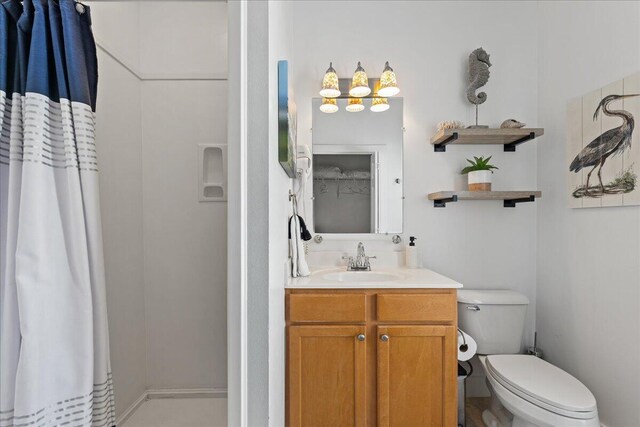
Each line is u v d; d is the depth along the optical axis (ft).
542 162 7.22
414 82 7.41
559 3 6.72
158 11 7.31
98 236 3.76
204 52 7.34
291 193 6.48
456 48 7.39
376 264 7.29
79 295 3.51
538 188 7.33
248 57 3.30
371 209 7.41
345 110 7.41
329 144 7.41
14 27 3.44
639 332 5.04
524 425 5.06
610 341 5.53
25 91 3.29
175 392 7.25
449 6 7.39
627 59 5.24
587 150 5.97
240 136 3.22
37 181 3.24
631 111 5.14
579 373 6.15
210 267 7.33
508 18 7.38
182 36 7.33
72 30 3.58
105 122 6.07
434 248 7.39
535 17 7.38
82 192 3.62
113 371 6.15
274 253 3.86
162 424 6.31
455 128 6.79
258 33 3.28
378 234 7.40
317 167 7.40
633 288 5.14
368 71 7.40
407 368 5.43
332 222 7.41
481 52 6.95
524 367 5.52
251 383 3.29
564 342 6.54
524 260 7.38
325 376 5.42
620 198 5.31
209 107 7.33
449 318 5.47
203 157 7.29
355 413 5.42
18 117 3.33
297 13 7.42
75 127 3.57
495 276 7.38
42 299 3.22
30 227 3.18
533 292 7.38
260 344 3.30
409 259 7.06
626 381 5.24
